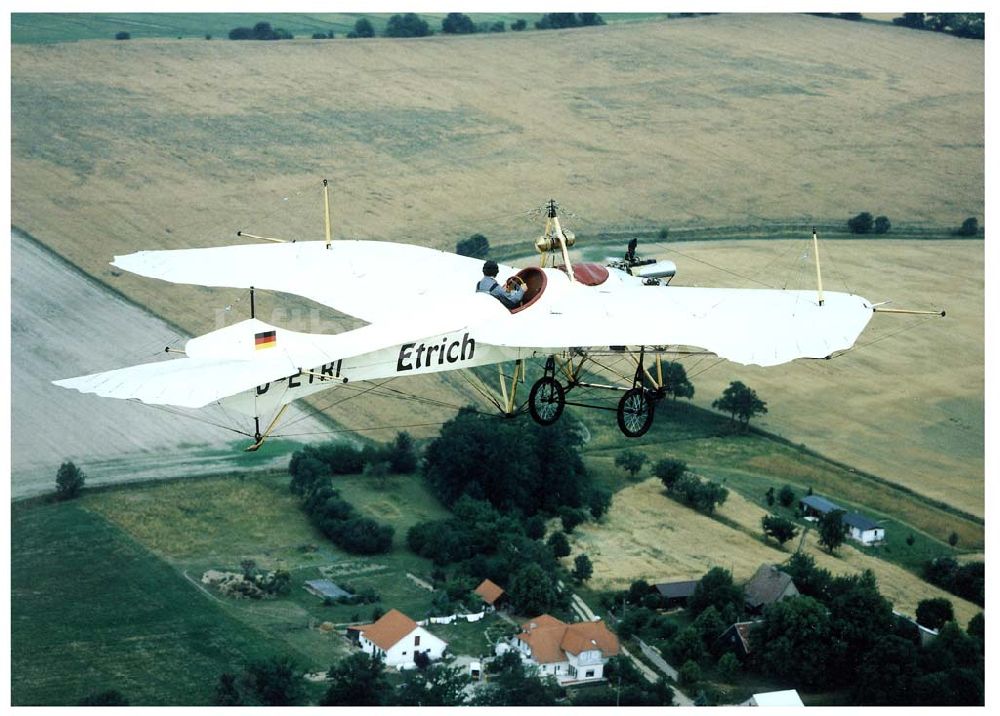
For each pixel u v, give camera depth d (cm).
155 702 6081
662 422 9381
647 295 3155
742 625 6869
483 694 6162
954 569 7950
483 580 7412
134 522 7969
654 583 7525
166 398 2609
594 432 9162
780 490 8706
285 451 8750
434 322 3008
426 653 6494
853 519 8362
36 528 7844
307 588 7250
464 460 8269
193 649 6562
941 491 8781
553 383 3139
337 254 3647
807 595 7312
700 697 6406
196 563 7531
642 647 6838
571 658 6512
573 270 3191
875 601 6931
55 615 6938
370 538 7719
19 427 8712
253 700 6088
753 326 2958
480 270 3497
